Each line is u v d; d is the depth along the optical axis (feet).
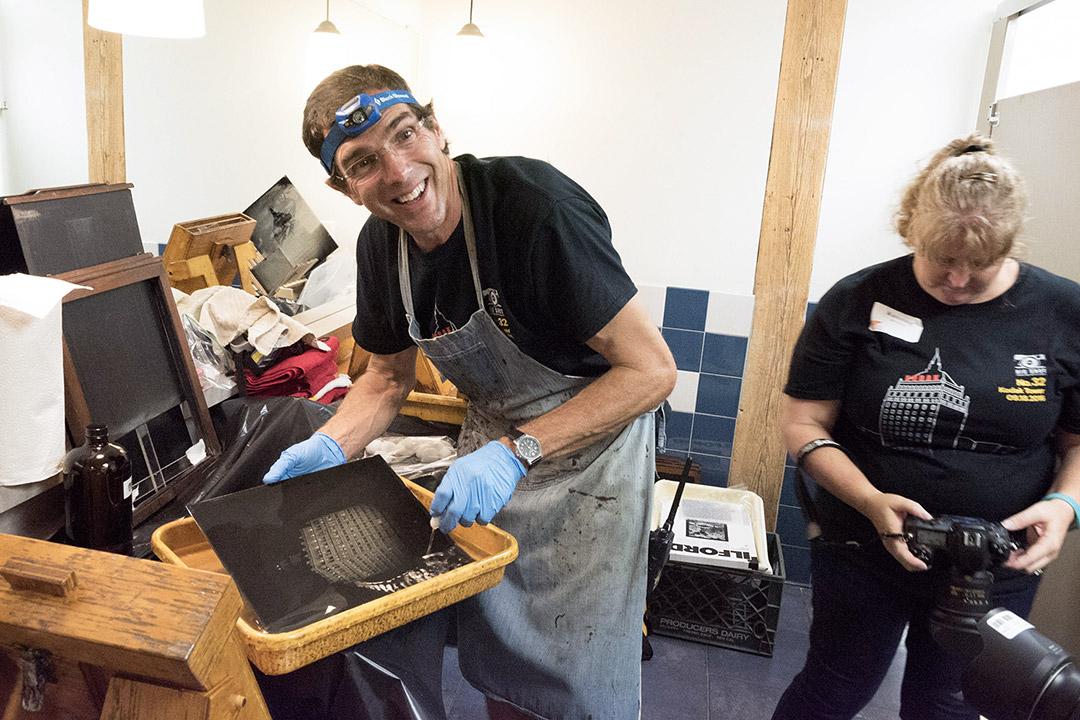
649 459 4.87
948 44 8.37
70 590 2.13
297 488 3.84
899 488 4.66
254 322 5.80
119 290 4.50
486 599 4.63
